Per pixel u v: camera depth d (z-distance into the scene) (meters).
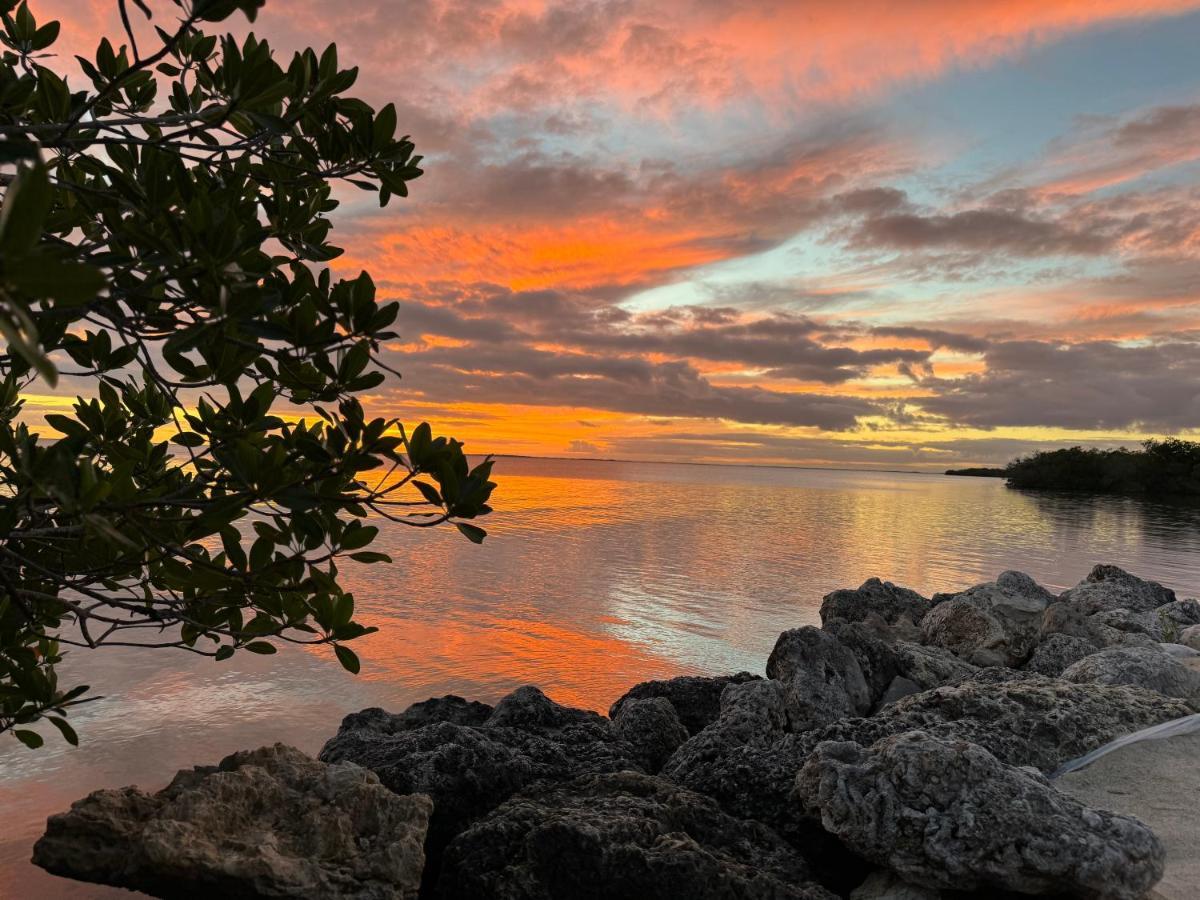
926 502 95.88
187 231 2.60
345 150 3.66
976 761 4.77
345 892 4.34
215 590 3.78
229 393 3.23
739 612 20.78
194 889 4.30
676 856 4.57
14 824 7.48
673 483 147.62
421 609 19.00
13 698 4.05
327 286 3.23
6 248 1.23
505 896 4.50
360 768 5.19
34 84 2.95
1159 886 4.45
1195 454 126.38
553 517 51.03
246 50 3.75
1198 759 5.84
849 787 4.86
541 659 15.05
